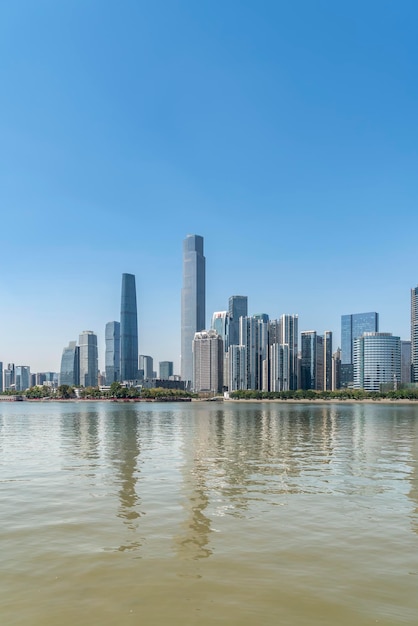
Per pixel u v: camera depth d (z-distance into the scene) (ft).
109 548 81.76
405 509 107.65
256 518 100.01
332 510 106.63
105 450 220.64
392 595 64.34
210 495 121.29
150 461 183.21
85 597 63.82
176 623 57.31
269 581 68.59
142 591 65.46
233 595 64.34
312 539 86.53
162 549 81.25
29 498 118.11
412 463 179.11
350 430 353.92
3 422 469.57
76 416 606.96
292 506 109.91
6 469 164.04
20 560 76.43
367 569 72.84
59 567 73.56
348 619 58.18
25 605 61.62
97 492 124.88
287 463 178.19
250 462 180.96
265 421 479.00
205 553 79.41
